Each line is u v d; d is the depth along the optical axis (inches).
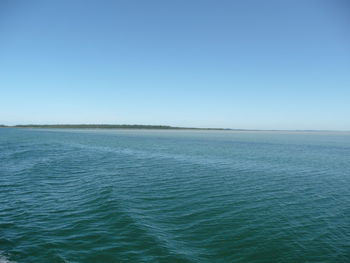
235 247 378.9
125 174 904.3
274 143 2864.2
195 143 2716.5
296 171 1014.4
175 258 339.9
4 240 376.8
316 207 570.3
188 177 864.9
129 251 354.0
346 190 722.2
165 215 499.2
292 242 398.3
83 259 332.8
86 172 934.4
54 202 563.2
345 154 1678.2
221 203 583.2
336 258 356.5
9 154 1457.9
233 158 1396.4
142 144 2470.5
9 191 653.3
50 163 1139.3
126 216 470.9
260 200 612.7
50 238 386.6
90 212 498.3
